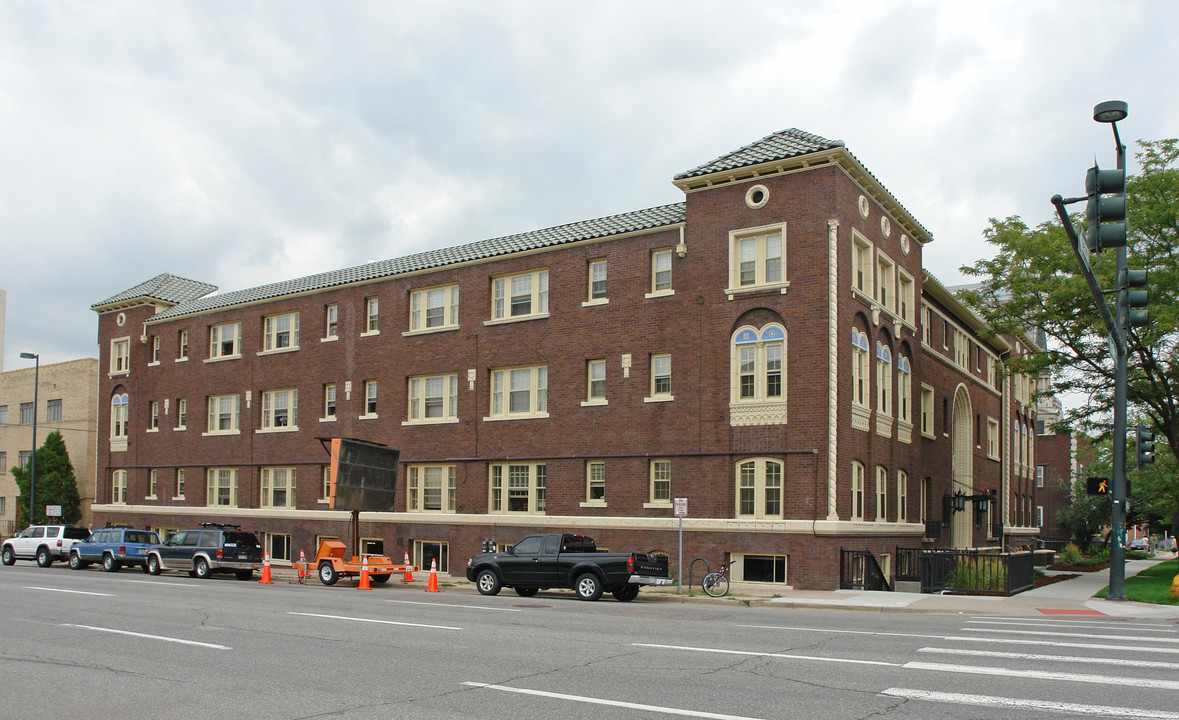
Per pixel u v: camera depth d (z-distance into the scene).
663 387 30.16
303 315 41.00
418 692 9.93
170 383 46.38
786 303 27.58
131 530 37.38
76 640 14.23
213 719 8.72
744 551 27.39
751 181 28.64
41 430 60.84
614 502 30.47
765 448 27.53
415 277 37.16
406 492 36.28
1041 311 32.50
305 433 40.19
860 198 29.41
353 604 20.84
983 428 47.78
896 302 32.59
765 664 11.69
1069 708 8.99
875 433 30.00
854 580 26.91
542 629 15.66
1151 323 29.22
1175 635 15.31
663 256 30.78
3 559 42.22
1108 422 33.53
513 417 33.44
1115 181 17.61
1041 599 23.81
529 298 34.00
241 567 33.31
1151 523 66.69
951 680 10.51
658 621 17.36
